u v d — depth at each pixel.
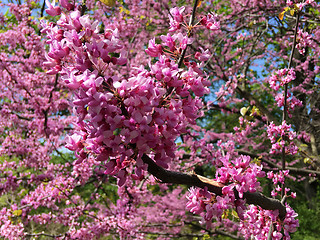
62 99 4.89
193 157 6.14
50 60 1.26
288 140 3.21
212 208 1.45
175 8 1.59
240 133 6.57
